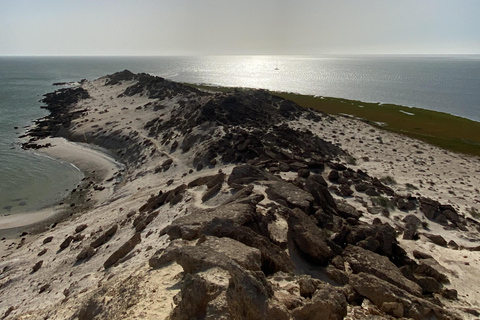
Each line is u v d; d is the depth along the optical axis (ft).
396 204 94.48
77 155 171.12
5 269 79.77
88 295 49.37
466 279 52.60
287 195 68.18
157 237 69.87
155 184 123.85
